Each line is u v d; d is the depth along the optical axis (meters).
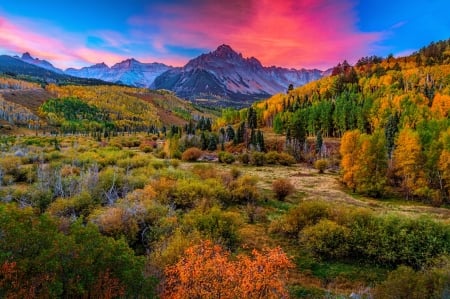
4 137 130.75
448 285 17.86
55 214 30.52
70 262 12.07
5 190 37.53
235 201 45.41
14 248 11.73
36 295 10.80
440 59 183.25
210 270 15.99
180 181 45.38
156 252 21.19
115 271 13.32
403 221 30.42
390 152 77.00
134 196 35.38
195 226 28.67
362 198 55.03
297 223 32.69
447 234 28.23
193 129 136.50
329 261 28.39
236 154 102.31
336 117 113.81
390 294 19.02
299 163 94.81
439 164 55.12
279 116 128.62
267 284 16.14
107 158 66.50
